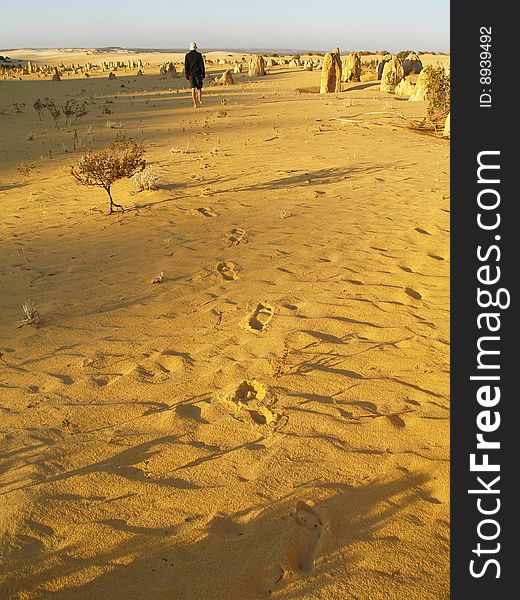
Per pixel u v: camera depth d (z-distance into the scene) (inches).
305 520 117.1
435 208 342.6
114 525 116.6
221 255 274.4
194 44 971.3
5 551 110.0
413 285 234.7
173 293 234.1
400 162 490.6
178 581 102.8
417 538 112.9
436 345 187.9
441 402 157.8
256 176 445.1
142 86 1749.5
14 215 380.2
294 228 311.3
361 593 100.4
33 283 252.4
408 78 1272.1
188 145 594.2
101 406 158.6
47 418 153.7
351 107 886.4
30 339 199.0
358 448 139.5
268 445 140.7
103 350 189.9
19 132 800.9
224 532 114.2
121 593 100.8
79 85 1908.2
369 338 193.8
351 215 334.6
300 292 229.6
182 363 179.9
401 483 127.6
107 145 637.3
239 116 836.0
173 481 129.2
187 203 369.4
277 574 104.0
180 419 151.1
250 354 183.9
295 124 727.1
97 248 295.7
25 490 126.6
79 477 130.7
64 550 110.5
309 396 161.2
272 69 2346.2
